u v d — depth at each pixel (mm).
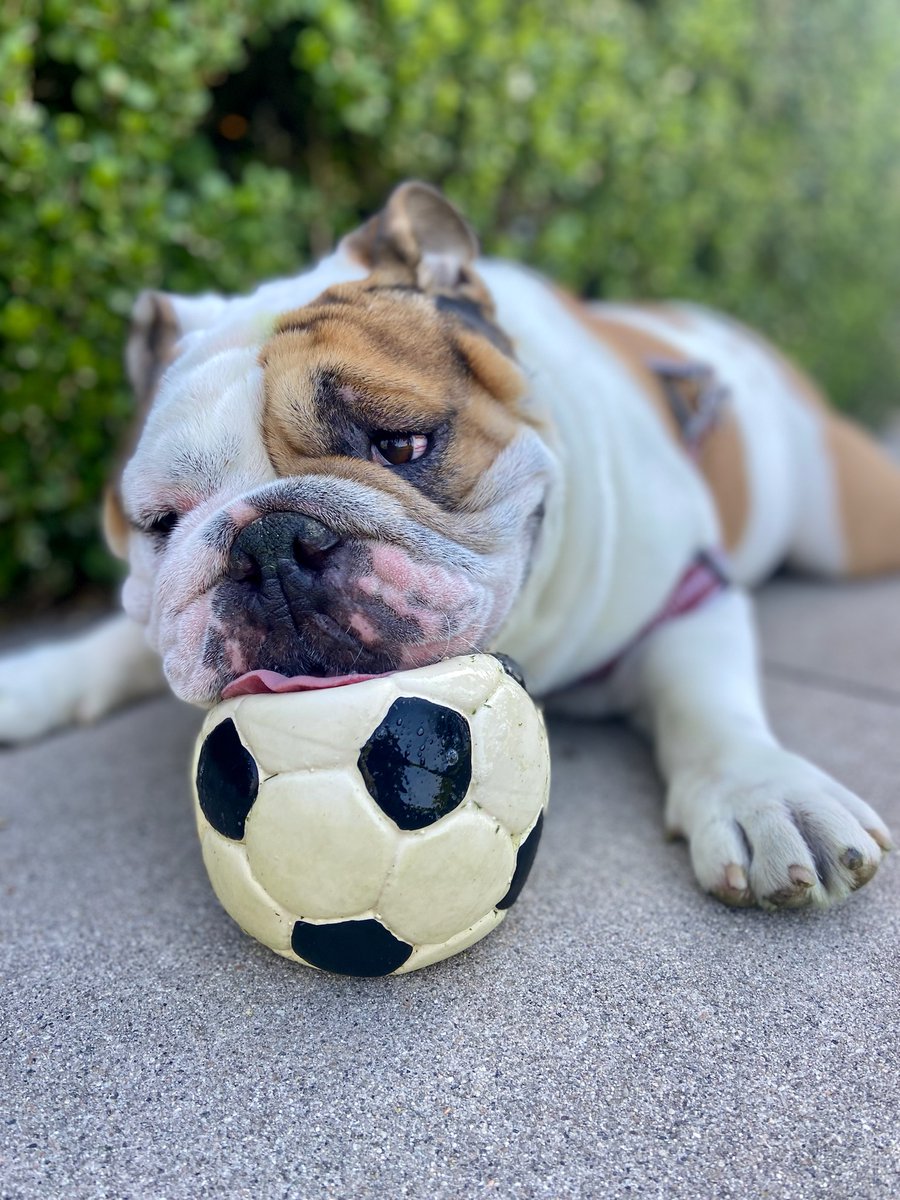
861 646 732
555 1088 306
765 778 419
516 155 924
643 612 564
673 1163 278
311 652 356
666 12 1004
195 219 762
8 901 431
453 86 842
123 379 761
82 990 365
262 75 862
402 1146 288
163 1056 328
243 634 357
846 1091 301
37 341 703
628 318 828
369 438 390
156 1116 303
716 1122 291
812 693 636
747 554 800
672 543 580
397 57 804
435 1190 273
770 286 1315
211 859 346
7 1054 332
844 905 393
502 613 406
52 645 657
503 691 347
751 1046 320
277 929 333
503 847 338
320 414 383
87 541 850
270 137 905
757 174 1188
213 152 841
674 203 1072
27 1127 301
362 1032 334
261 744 325
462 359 428
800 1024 329
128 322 746
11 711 601
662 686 537
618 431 579
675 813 448
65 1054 331
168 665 375
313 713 320
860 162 1346
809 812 390
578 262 1021
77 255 696
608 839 457
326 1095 307
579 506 514
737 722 477
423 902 322
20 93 638
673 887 412
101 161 677
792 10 1158
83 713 638
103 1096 312
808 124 1231
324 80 775
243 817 328
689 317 905
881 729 567
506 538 410
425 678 329
